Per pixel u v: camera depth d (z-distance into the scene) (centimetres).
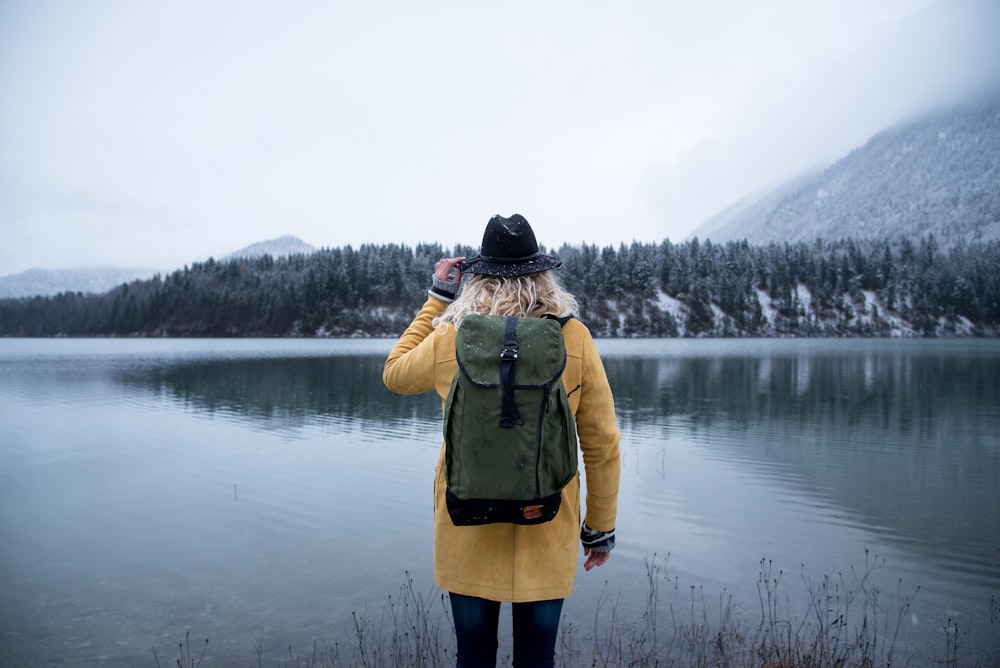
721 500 1021
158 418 2095
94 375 4072
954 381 3553
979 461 1366
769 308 14538
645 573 686
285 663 497
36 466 1318
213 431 1811
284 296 13925
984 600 609
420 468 1288
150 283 16538
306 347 9244
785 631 534
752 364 5231
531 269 193
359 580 680
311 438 1684
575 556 194
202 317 14200
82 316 15525
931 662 479
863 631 524
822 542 801
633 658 482
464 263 220
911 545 786
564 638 526
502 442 166
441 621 572
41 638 545
